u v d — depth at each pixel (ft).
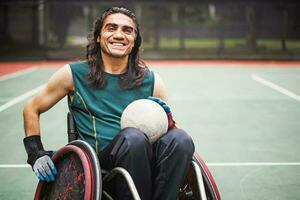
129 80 9.17
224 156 16.70
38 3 61.87
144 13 70.59
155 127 8.14
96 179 7.43
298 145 18.30
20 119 23.11
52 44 65.00
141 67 9.41
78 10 66.80
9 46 65.10
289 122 22.72
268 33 69.10
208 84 36.91
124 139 7.77
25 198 12.58
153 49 66.13
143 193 7.77
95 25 9.27
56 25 65.36
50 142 18.71
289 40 68.64
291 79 40.40
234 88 34.71
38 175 8.46
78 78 9.16
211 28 78.28
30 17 67.82
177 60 60.54
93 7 66.74
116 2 62.64
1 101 28.45
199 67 51.83
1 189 13.28
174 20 76.07
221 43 66.13
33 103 9.22
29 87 34.83
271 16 69.21
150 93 9.36
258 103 28.14
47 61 58.65
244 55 62.13
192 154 8.04
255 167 15.40
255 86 35.86
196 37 79.56
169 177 7.91
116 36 8.93
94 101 9.05
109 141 8.77
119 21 9.00
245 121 22.94
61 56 59.62
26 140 9.03
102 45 9.12
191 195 8.32
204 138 19.42
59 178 8.41
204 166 8.46
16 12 67.26
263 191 13.17
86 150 7.93
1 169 15.12
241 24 69.82
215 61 60.13
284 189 13.33
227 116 24.13
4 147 17.85
